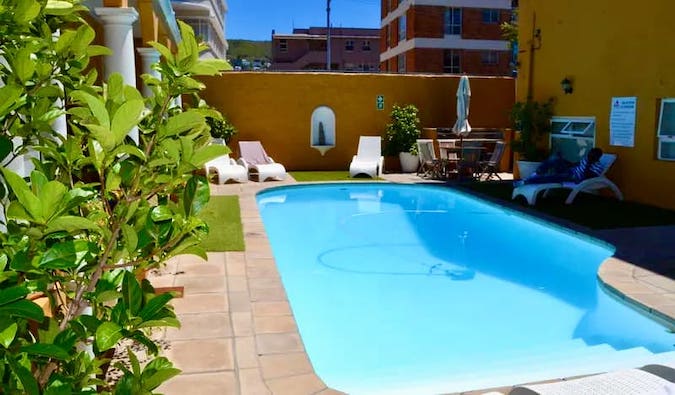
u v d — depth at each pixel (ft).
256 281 18.70
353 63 221.05
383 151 53.98
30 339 4.96
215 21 114.42
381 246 28.60
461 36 127.03
